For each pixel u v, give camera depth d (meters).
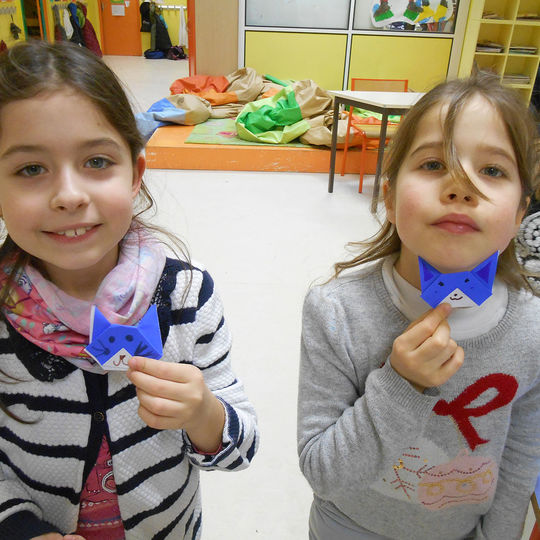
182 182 4.29
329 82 6.37
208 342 0.84
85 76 0.64
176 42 12.64
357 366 0.80
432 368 0.66
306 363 0.84
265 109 4.89
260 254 3.08
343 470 0.74
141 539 0.82
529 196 0.74
